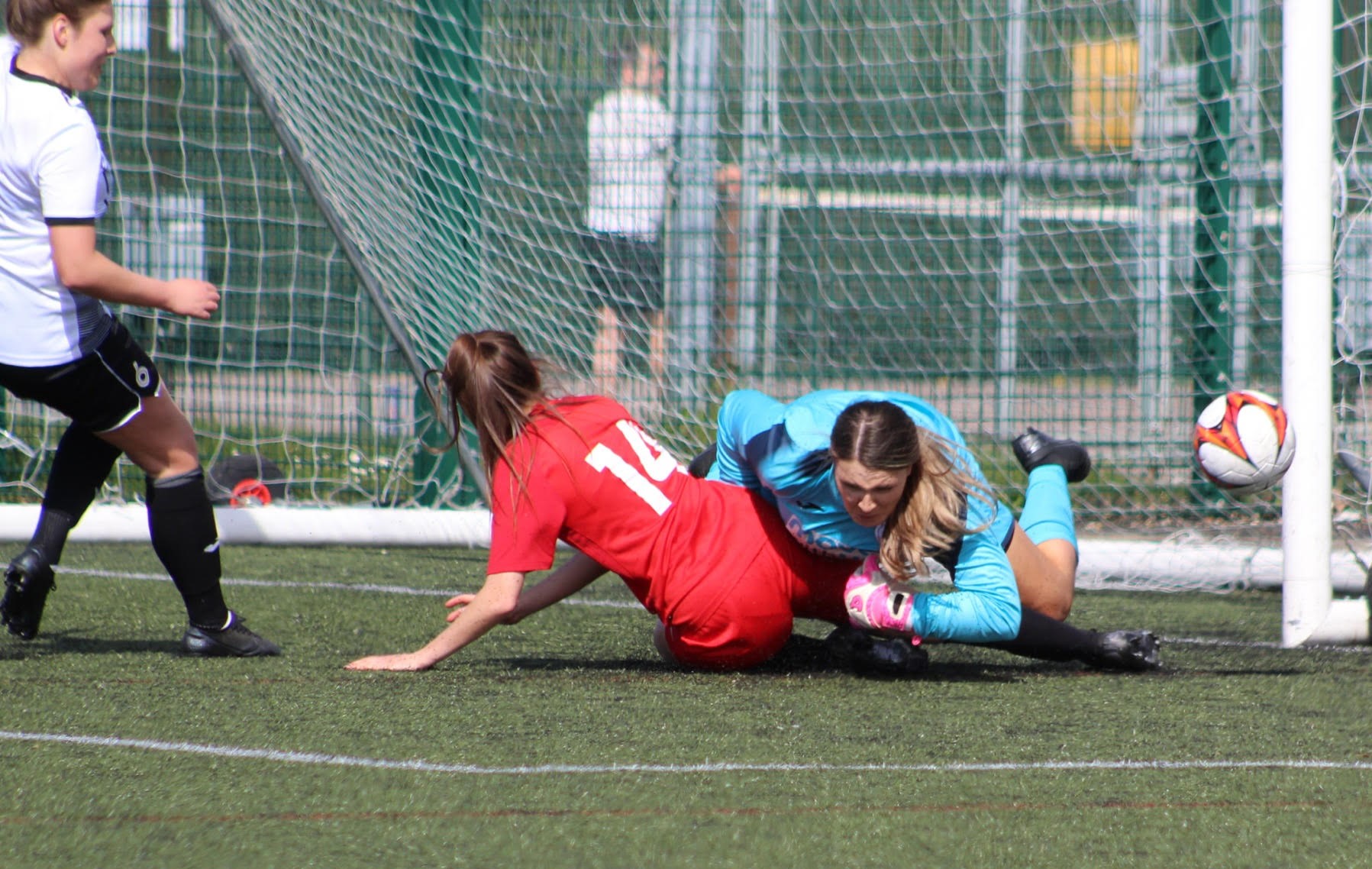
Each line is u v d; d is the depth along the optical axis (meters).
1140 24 24.44
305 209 25.59
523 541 11.66
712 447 15.27
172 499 12.45
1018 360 25.38
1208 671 12.48
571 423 11.70
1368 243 17.91
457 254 22.08
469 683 11.56
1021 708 10.66
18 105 11.24
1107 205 25.44
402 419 24.23
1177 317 23.58
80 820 7.56
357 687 11.29
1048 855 7.10
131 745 9.18
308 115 20.42
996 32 26.58
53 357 11.59
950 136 27.12
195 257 25.91
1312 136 13.56
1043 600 12.93
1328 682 11.91
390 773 8.52
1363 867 6.96
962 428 24.72
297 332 25.39
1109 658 12.31
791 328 25.64
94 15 11.48
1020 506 22.22
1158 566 19.03
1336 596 17.52
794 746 9.31
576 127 23.88
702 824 7.57
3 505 21.59
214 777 8.40
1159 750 9.28
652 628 15.12
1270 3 22.42
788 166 26.19
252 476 23.66
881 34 26.94
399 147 21.69
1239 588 18.94
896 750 9.22
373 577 18.84
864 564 11.42
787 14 26.39
